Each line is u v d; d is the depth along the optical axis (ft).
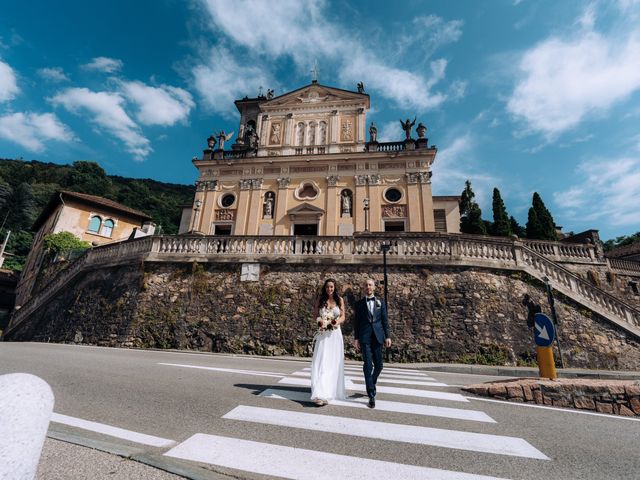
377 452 9.74
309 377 21.98
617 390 16.88
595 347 39.81
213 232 87.15
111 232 115.44
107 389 16.67
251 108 121.49
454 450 10.18
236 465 8.50
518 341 39.60
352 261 45.21
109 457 8.64
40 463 8.09
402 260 44.68
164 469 8.06
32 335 58.03
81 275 57.57
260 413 13.06
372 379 14.94
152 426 11.46
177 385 17.89
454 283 42.73
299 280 45.34
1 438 5.20
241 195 87.97
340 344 15.61
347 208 82.74
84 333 47.93
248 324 43.04
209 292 45.75
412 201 80.38
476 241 45.21
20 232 179.93
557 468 9.20
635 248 87.76
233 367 26.27
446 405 15.79
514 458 9.76
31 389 5.94
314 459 9.06
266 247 47.80
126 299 47.32
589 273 58.13
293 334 41.75
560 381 18.62
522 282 43.47
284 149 93.35
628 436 12.50
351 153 84.84
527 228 96.32
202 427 11.40
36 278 93.66
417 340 39.83
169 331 43.60
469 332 39.60
